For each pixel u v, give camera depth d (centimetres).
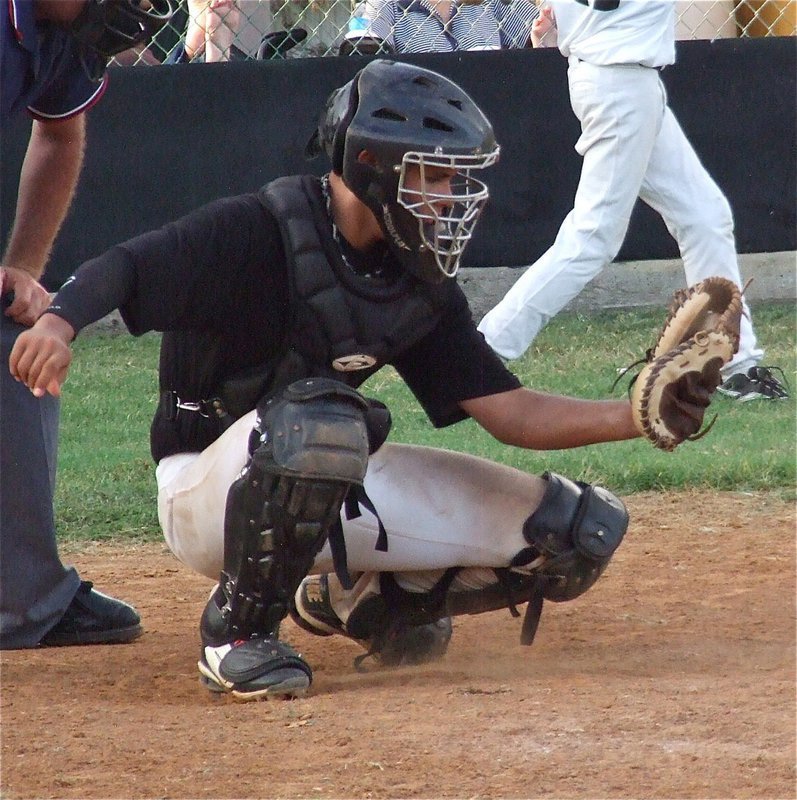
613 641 1280
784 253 3522
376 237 1031
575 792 814
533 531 1108
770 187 3180
